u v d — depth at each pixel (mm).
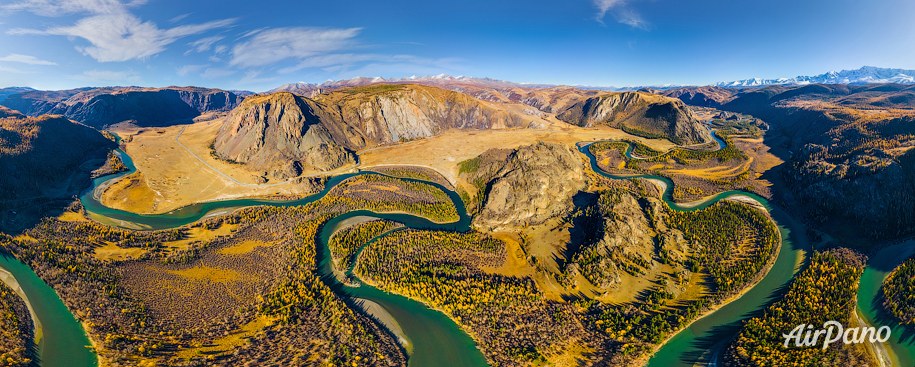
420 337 134375
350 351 123500
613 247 170375
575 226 198250
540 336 133500
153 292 149500
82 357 117562
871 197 191250
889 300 136250
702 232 187625
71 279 149750
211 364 116125
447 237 193875
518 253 183000
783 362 114812
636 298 150000
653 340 129625
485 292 151125
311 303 147125
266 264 172625
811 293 143000
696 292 151375
